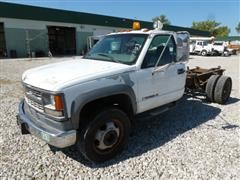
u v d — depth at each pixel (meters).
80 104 3.04
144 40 3.96
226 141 4.11
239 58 25.67
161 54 4.06
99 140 3.35
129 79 3.59
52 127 3.11
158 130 4.59
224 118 5.25
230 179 3.06
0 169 3.30
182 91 4.83
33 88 3.22
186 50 4.76
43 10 27.31
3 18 24.53
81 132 3.23
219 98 6.11
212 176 3.12
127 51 4.00
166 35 4.28
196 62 19.97
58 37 33.06
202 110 5.78
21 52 26.38
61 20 29.06
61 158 3.60
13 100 6.68
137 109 3.85
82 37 31.67
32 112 3.48
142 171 3.25
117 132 3.53
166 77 4.27
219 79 6.17
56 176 3.16
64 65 3.86
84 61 4.09
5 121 5.03
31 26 26.72
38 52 27.12
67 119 3.01
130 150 3.82
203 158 3.56
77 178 3.12
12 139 4.19
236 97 7.12
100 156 3.41
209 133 4.45
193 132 4.49
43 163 3.46
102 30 33.69
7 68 14.64
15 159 3.55
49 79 3.19
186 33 4.73
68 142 3.05
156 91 4.12
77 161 3.52
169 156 3.62
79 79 3.09
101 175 3.18
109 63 3.82
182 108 5.92
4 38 26.00
